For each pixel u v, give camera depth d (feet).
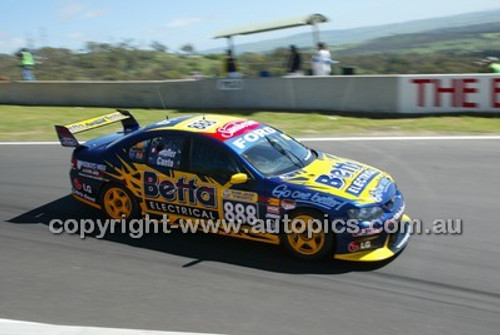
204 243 18.65
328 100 43.91
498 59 48.65
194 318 13.78
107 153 20.18
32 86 53.88
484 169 26.81
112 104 51.67
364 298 14.76
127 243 18.78
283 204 16.83
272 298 14.82
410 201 22.57
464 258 17.13
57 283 15.84
